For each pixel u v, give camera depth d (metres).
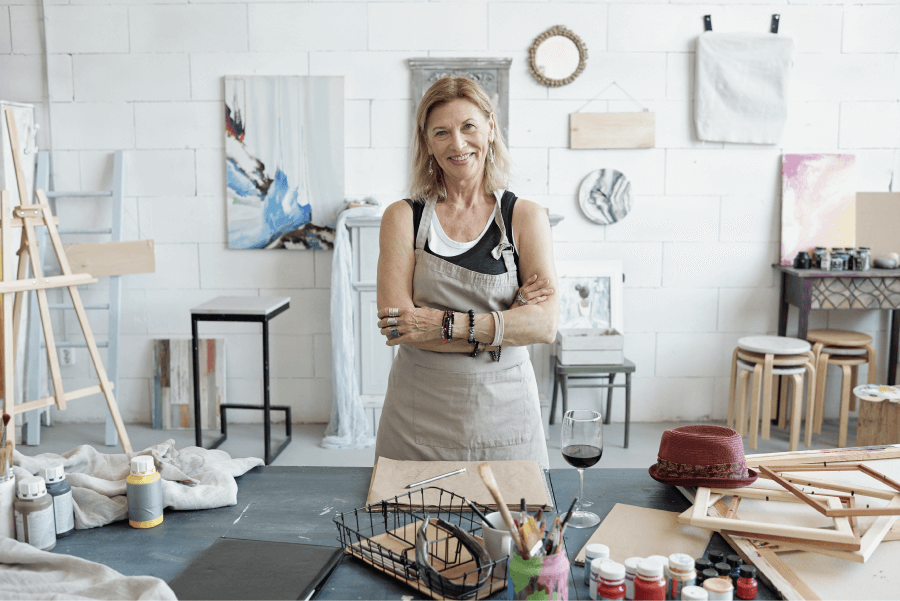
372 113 4.10
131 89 4.11
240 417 4.38
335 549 1.21
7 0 4.04
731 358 4.34
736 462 1.37
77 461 1.47
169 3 4.03
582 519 1.31
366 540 1.22
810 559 1.17
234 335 4.30
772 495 1.34
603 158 4.17
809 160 4.16
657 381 4.36
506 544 1.10
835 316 4.35
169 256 4.24
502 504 1.01
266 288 4.26
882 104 4.16
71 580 1.09
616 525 1.28
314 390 4.34
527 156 4.16
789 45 4.02
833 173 4.18
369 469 1.61
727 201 4.21
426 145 1.80
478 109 1.70
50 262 4.16
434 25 4.04
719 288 4.29
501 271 1.79
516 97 4.11
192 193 4.19
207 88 4.10
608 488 1.48
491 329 1.68
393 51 4.05
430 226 1.80
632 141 4.12
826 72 4.13
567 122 4.13
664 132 4.15
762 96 4.07
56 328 4.27
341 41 4.05
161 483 1.35
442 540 1.22
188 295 4.27
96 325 4.28
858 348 4.00
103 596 1.04
